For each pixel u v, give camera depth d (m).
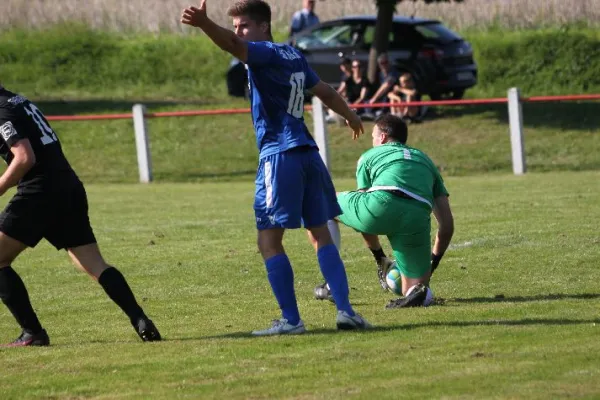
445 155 54.50
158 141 60.31
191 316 19.70
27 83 78.69
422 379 13.57
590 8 83.50
